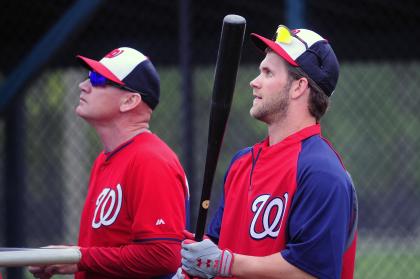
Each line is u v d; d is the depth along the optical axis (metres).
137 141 12.55
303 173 10.12
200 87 36.28
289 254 9.83
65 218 34.16
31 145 31.53
